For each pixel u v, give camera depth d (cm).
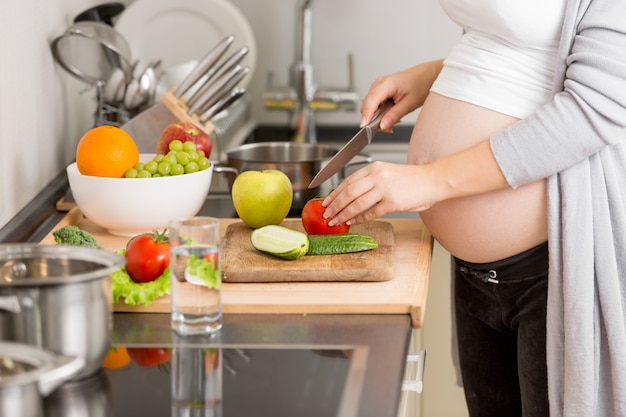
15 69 187
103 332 109
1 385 82
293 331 131
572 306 159
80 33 214
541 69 162
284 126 334
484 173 156
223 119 286
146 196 172
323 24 330
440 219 170
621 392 163
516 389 198
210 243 128
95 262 115
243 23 287
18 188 189
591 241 158
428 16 327
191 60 288
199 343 126
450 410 241
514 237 166
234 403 105
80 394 107
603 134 152
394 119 193
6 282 102
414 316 138
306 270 151
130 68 229
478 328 193
